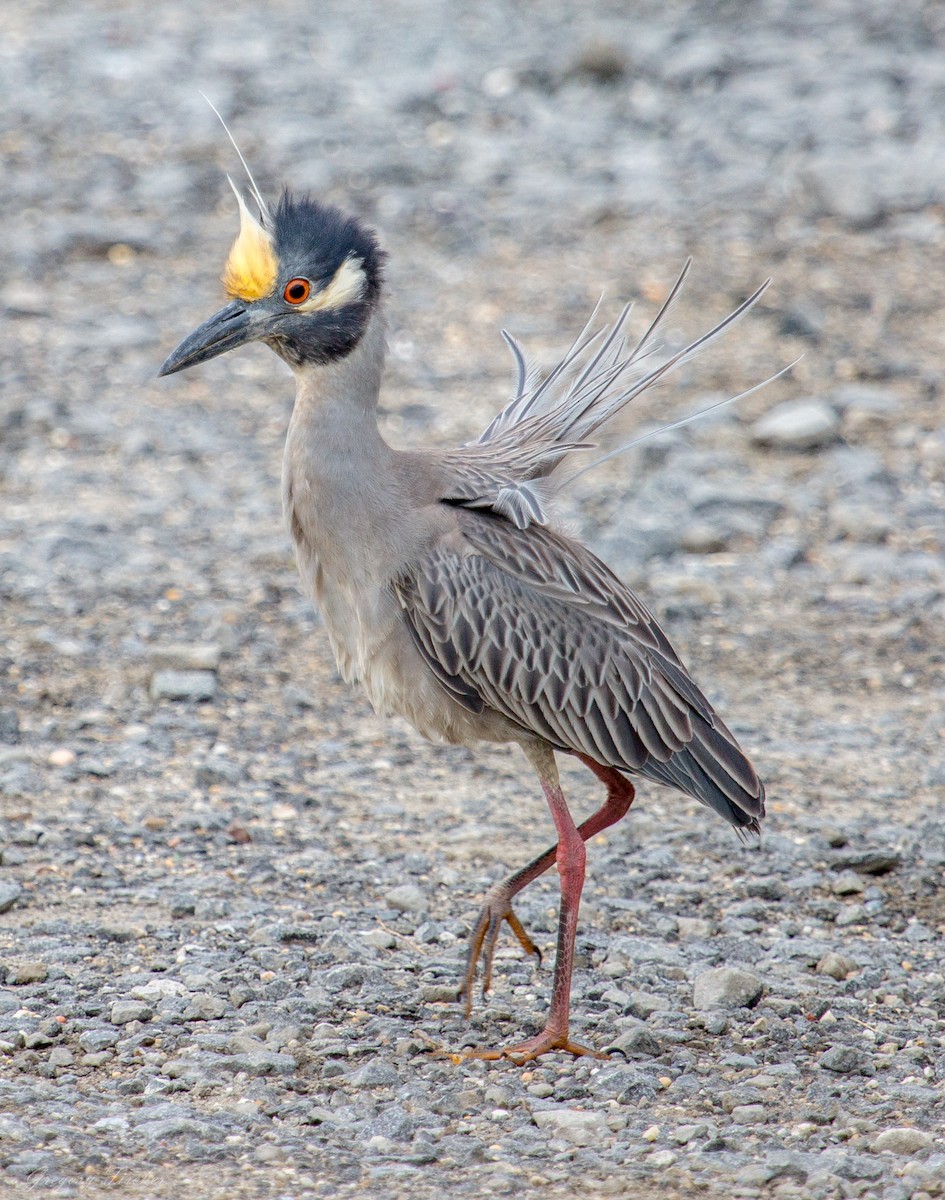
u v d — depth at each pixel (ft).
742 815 30.68
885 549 53.47
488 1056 27.76
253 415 62.95
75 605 48.37
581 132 90.12
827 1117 26.03
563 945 28.32
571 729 29.96
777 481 57.82
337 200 80.69
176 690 43.42
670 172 84.69
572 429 32.14
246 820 37.42
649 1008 29.66
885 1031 28.96
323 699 44.27
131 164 84.64
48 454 58.59
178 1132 24.73
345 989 29.94
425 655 29.81
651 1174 24.12
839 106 91.35
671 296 33.04
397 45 102.89
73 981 29.58
